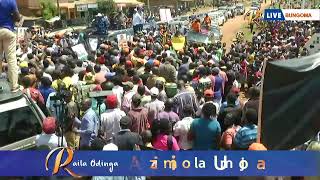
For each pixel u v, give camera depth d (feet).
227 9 276.62
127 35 83.15
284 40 107.65
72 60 42.09
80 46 55.83
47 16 219.61
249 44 105.91
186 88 31.35
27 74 33.81
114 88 32.89
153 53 48.85
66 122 27.35
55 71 34.94
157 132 24.04
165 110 27.55
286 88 17.52
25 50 66.13
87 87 32.86
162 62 42.78
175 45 69.56
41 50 62.34
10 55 25.71
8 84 26.76
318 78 17.26
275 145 17.57
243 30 201.77
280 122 17.58
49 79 31.42
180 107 30.40
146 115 28.12
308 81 17.31
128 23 128.57
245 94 54.80
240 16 277.64
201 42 80.48
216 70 37.73
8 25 25.63
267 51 80.79
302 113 17.42
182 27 107.14
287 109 17.53
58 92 28.53
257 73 54.19
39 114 24.54
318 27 109.70
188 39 81.20
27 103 24.16
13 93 24.34
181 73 37.99
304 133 17.44
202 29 85.35
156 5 302.04
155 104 29.17
